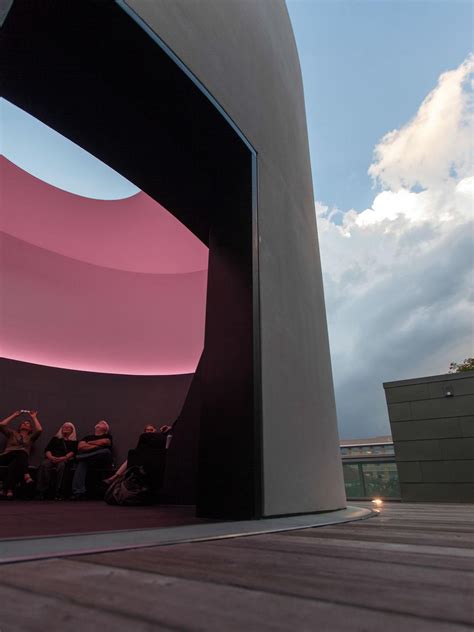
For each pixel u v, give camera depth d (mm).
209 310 1912
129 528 1237
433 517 2031
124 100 1737
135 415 5957
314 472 2043
